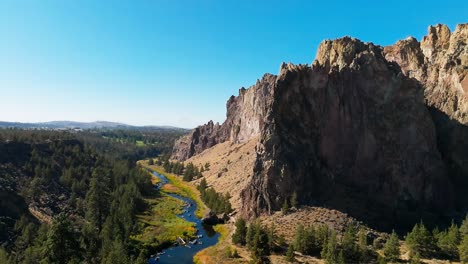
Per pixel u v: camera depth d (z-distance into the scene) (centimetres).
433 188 13500
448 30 18850
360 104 14538
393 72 15125
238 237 11569
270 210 13088
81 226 12988
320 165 13825
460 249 9338
